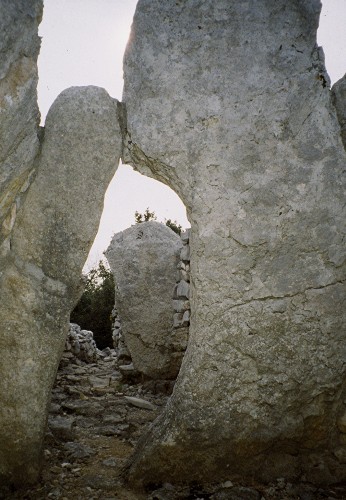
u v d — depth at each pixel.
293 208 2.85
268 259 2.84
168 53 2.86
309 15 2.86
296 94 2.85
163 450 2.75
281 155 2.85
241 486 2.70
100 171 2.83
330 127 2.88
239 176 2.85
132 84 2.90
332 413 2.88
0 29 2.28
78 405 4.75
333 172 2.87
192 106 2.86
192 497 2.59
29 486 2.68
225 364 2.80
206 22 2.85
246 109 2.84
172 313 6.33
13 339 2.68
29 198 2.78
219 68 2.85
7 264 2.72
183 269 5.98
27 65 2.53
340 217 2.87
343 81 2.96
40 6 2.52
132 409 4.84
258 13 2.85
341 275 2.87
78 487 2.72
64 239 2.79
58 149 2.77
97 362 8.10
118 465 3.10
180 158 2.88
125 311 6.43
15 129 2.52
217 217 2.86
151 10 2.88
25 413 2.67
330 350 2.85
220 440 2.77
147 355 6.26
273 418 2.80
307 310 2.84
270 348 2.81
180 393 2.82
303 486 2.74
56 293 2.79
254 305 2.83
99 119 2.81
